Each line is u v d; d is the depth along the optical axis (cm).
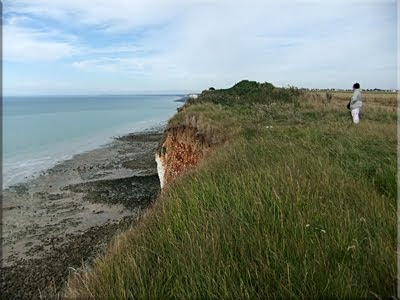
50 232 1248
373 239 245
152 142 3897
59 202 1627
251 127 1104
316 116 1426
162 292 216
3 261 1020
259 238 257
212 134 1247
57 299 284
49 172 2323
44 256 1050
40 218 1404
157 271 239
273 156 590
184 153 1466
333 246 237
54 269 965
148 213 452
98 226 1299
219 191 395
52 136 4512
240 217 308
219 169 552
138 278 229
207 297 207
